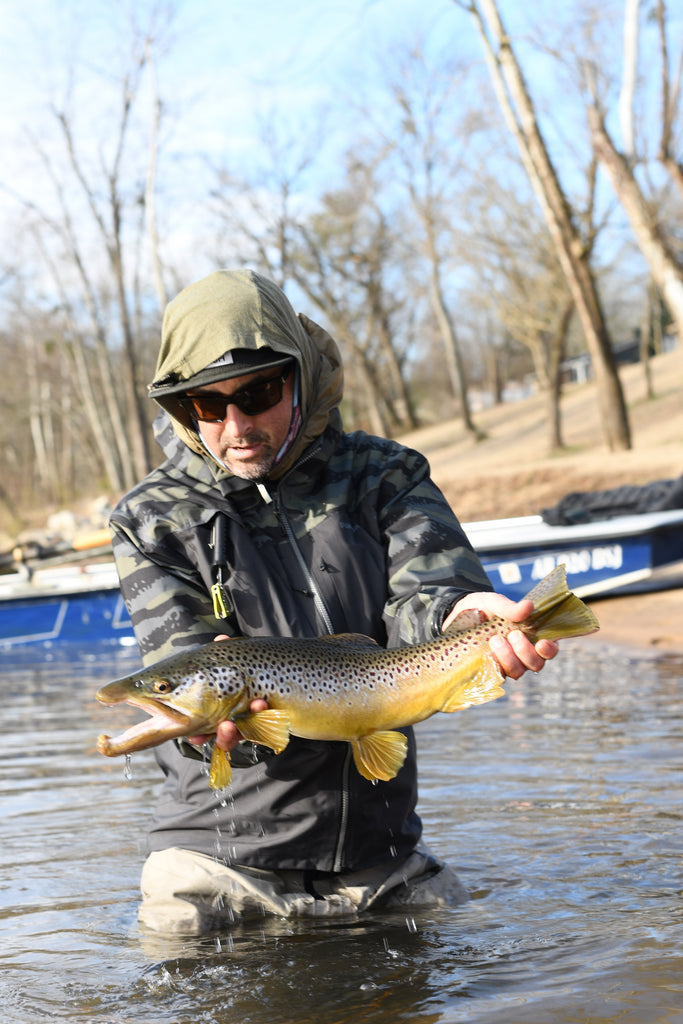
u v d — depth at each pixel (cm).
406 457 279
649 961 233
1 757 579
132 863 355
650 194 2158
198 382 248
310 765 256
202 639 251
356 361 5072
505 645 217
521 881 306
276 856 266
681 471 2534
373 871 278
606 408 2955
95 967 252
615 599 1215
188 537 262
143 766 534
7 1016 224
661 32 1612
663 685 703
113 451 4325
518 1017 204
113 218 3153
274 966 242
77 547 1301
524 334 4231
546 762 474
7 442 6969
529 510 2488
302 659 226
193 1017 218
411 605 248
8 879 340
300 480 269
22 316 5025
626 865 318
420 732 577
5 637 1291
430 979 229
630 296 7056
